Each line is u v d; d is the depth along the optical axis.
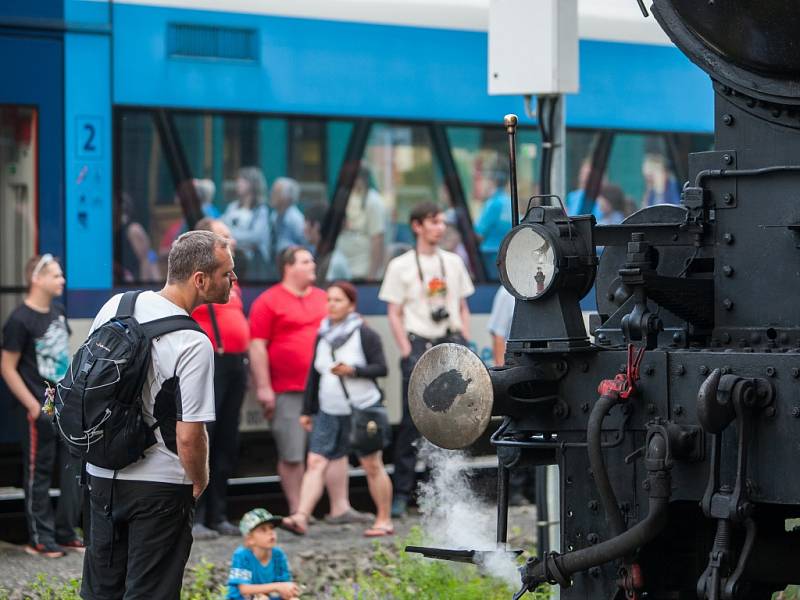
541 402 16.64
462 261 39.91
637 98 43.81
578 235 16.61
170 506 19.67
